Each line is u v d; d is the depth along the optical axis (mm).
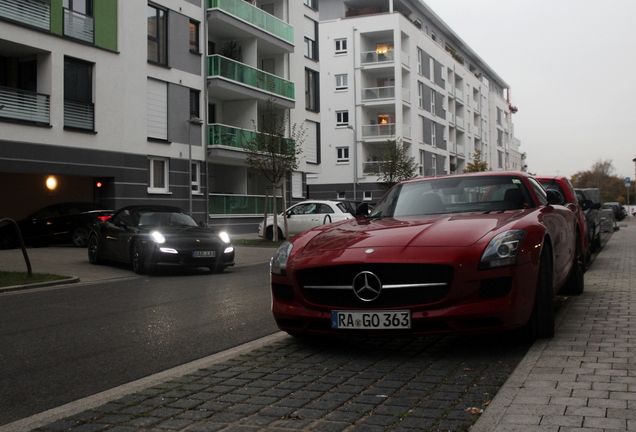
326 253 4836
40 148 18859
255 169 22562
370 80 47844
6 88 18016
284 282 4984
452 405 3434
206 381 4168
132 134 22203
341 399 3629
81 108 20312
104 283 10828
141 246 11961
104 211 18766
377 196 45531
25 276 11008
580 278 7613
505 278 4469
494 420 3041
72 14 20047
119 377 4500
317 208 22375
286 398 3701
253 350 5125
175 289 9789
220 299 8539
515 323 4496
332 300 4738
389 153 37125
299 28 33781
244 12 28047
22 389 4230
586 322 5688
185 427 3248
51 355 5246
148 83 23234
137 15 22500
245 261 15578
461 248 4500
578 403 3244
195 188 25828
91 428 3297
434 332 4430
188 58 25203
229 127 26797
